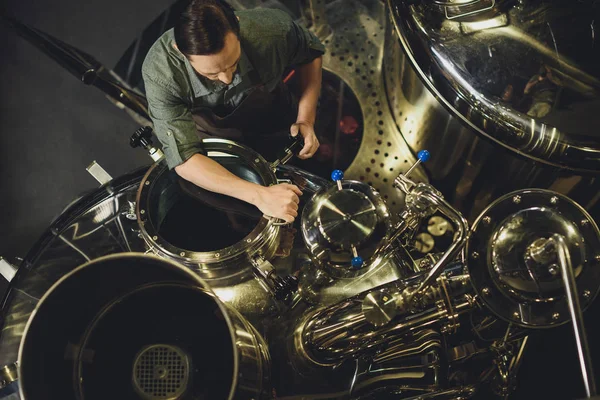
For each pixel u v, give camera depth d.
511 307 1.73
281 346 1.85
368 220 1.75
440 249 2.61
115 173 2.86
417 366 1.92
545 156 2.09
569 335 2.51
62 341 1.59
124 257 1.48
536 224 1.71
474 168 2.46
